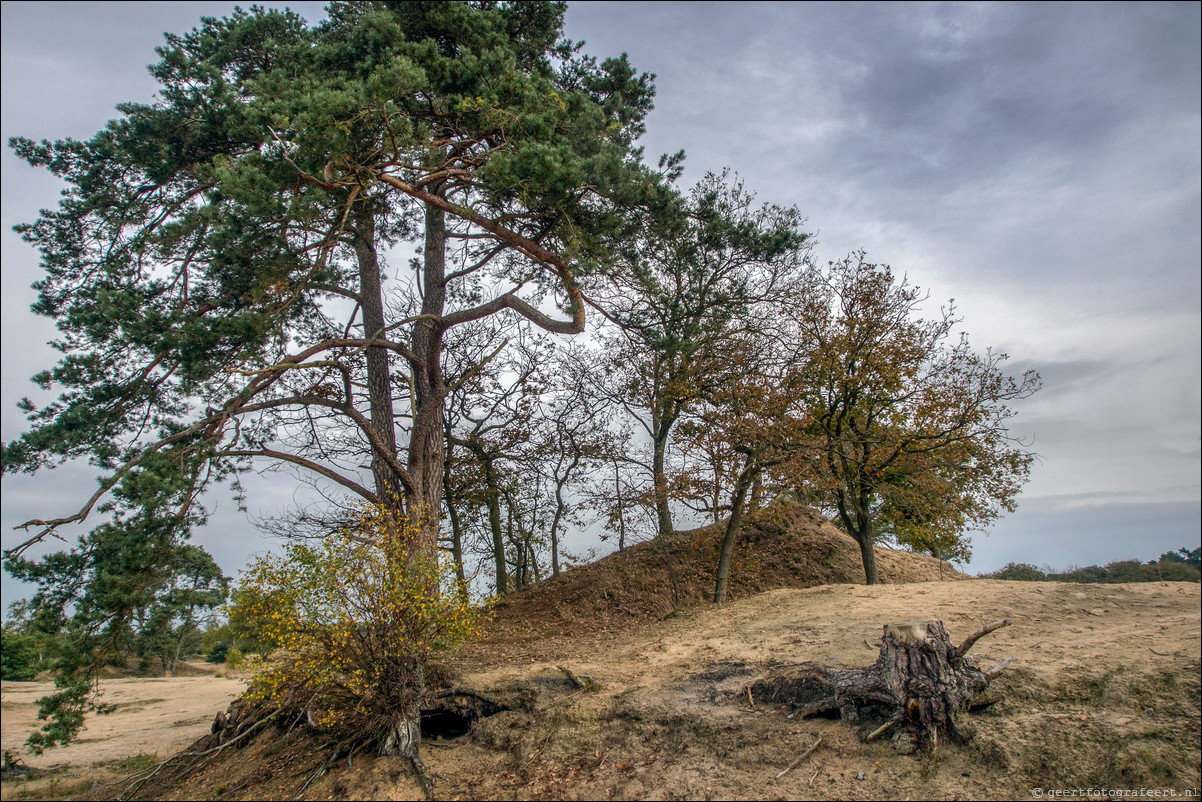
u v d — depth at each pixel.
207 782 11.26
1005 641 9.21
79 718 11.71
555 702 10.16
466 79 12.20
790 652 10.08
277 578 9.82
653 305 15.81
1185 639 7.99
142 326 12.00
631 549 22.59
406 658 10.12
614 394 19.95
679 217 13.80
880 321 18.36
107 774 16.08
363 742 10.19
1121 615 9.82
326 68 13.42
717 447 17.16
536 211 12.91
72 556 11.47
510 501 22.70
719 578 17.11
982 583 13.11
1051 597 11.08
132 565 11.40
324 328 17.05
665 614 16.48
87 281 14.37
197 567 12.06
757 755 7.83
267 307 12.70
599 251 12.86
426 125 12.22
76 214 14.19
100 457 12.17
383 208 14.70
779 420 17.12
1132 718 6.80
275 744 11.38
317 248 13.02
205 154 14.46
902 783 6.88
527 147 11.24
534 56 16.44
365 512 12.27
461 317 14.63
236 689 34.56
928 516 19.17
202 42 14.70
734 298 17.66
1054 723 6.99
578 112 13.78
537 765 8.93
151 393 13.74
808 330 18.91
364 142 11.41
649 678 10.34
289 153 11.00
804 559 20.98
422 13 14.23
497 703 10.45
